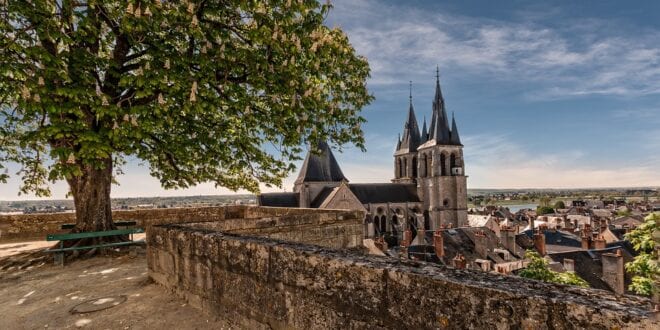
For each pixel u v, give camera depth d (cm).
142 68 782
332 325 310
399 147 8069
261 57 944
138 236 1443
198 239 507
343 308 300
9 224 1392
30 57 701
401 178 7719
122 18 752
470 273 250
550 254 3309
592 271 3153
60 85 702
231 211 1844
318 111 1052
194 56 895
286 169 1223
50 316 506
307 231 1034
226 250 450
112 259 877
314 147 1132
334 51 1066
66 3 725
